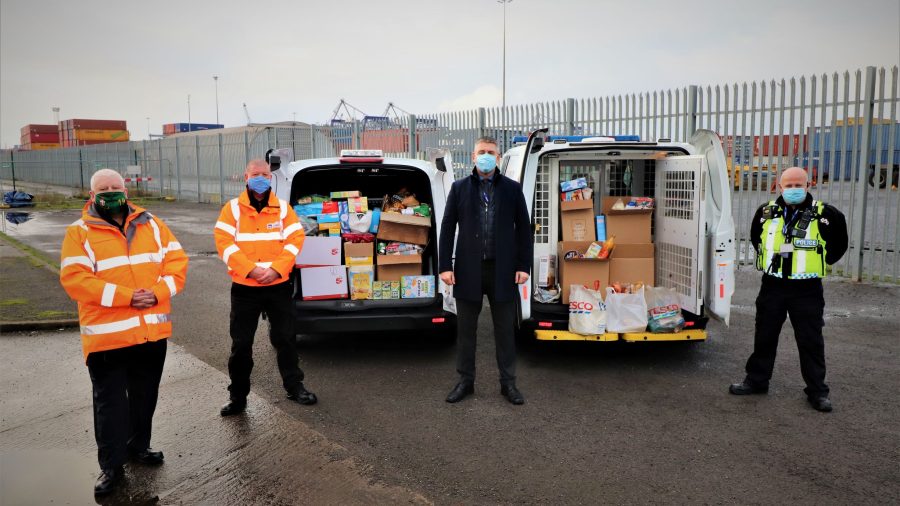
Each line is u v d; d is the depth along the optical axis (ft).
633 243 19.52
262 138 74.23
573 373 17.93
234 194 81.25
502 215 15.52
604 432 13.98
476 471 12.25
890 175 27.48
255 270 14.21
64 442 13.83
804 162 31.24
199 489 11.71
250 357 14.76
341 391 16.61
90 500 11.41
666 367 18.38
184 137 92.17
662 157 19.57
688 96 33.24
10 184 149.79
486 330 22.80
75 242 11.34
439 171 19.39
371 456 12.91
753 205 36.63
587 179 20.68
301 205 19.31
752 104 31.14
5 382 17.34
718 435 13.75
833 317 23.12
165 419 14.80
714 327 22.62
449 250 15.93
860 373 17.42
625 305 17.89
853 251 28.94
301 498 11.35
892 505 10.89
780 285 15.38
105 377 11.67
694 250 17.93
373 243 19.25
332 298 18.58
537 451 13.09
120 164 112.16
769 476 11.94
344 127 61.98
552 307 18.84
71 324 22.66
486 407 15.49
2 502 11.32
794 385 16.78
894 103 26.73
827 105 28.78
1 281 30.09
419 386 16.98
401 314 18.42
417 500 11.20
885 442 13.28
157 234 12.33
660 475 12.03
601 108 37.65
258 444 13.48
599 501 11.14
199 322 23.48
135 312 11.75
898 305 24.71
